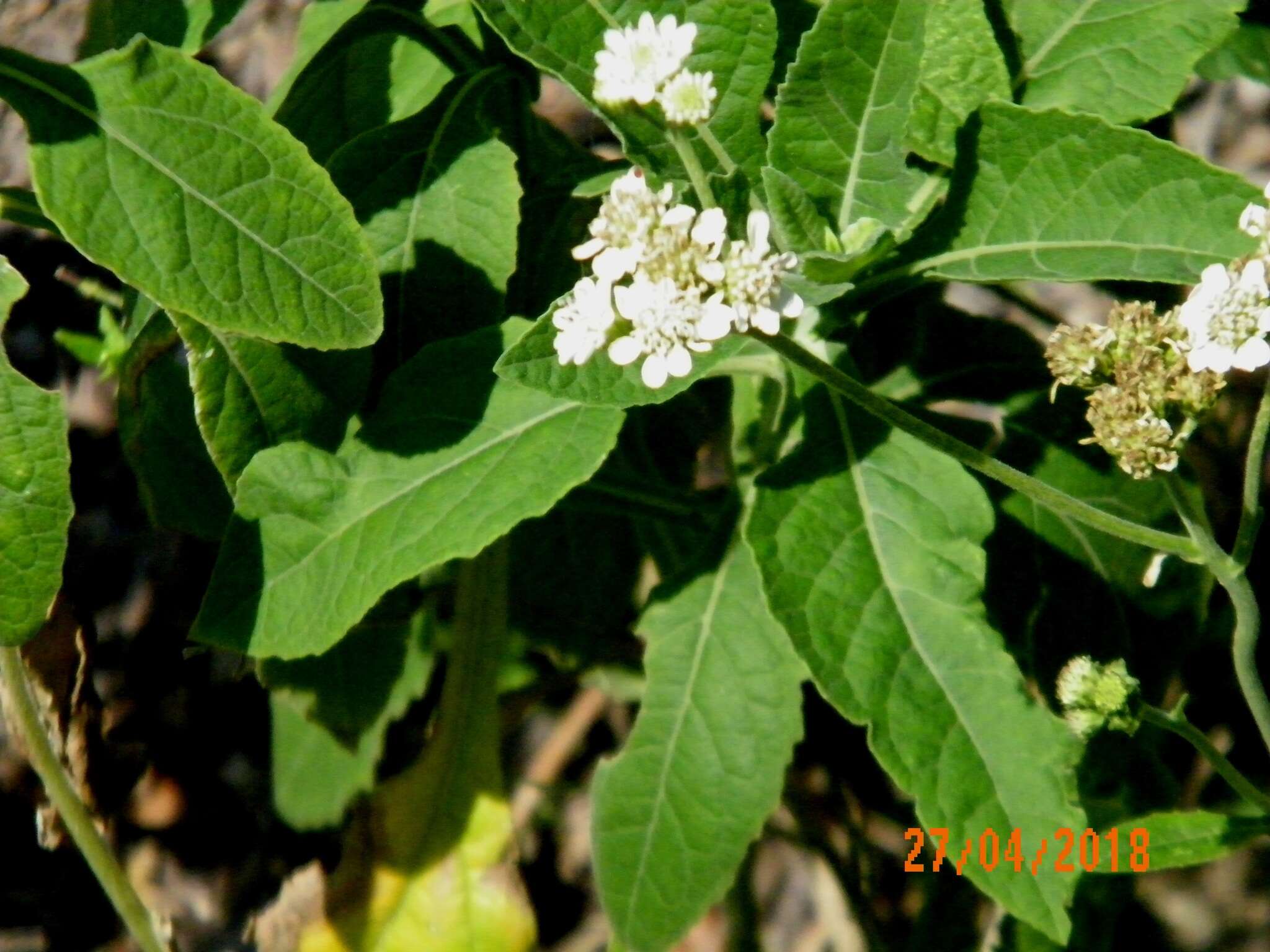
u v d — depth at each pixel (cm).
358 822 31
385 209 27
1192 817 25
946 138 26
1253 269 21
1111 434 21
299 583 25
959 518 24
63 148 22
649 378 20
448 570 33
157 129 23
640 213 20
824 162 25
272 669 32
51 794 29
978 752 23
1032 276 24
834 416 25
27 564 23
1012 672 23
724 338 22
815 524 24
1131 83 28
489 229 27
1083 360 22
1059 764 23
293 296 23
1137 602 30
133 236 22
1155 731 31
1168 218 23
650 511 31
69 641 29
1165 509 30
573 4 24
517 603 34
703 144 25
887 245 23
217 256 22
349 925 30
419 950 30
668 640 27
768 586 24
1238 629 23
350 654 33
